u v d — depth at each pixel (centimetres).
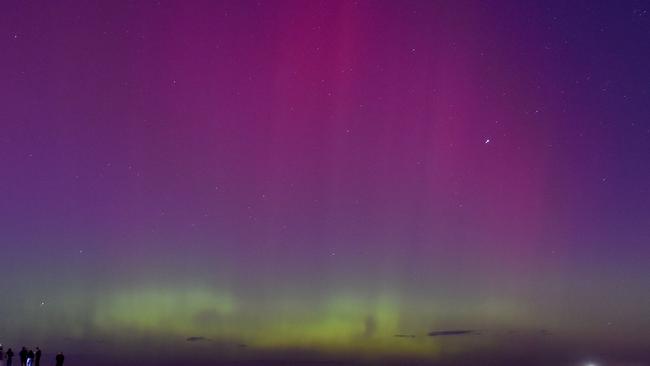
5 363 2928
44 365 3797
